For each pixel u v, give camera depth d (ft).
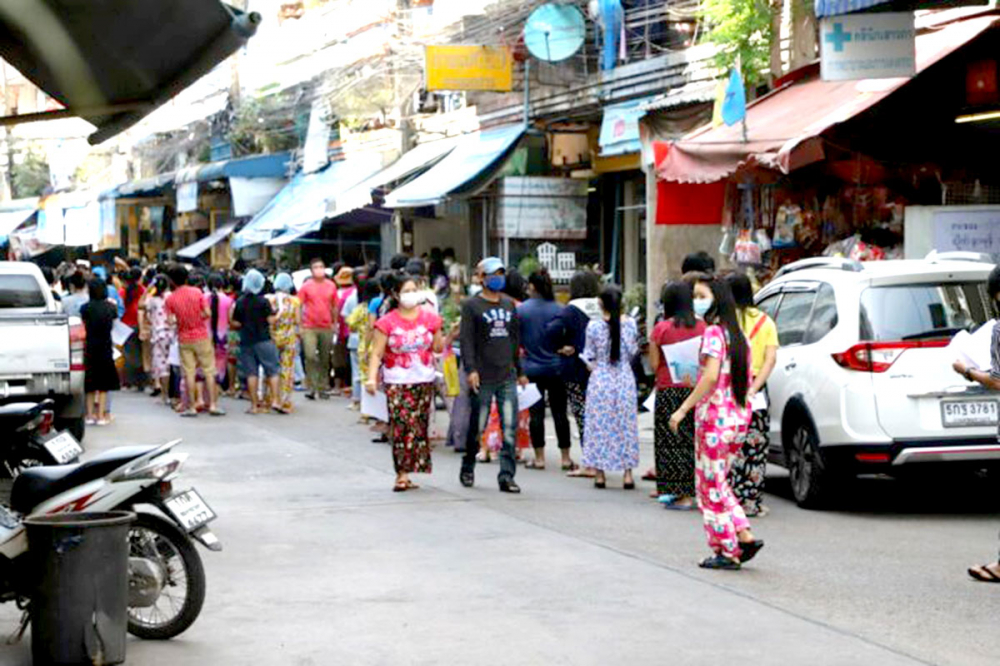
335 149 120.67
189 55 23.72
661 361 40.29
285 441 57.36
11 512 26.81
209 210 149.38
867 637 25.35
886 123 54.34
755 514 38.73
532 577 30.78
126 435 59.98
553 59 76.33
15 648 25.75
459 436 53.83
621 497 42.57
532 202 84.38
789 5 63.46
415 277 56.85
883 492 43.86
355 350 70.38
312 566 32.24
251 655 24.79
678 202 61.46
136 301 84.17
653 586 29.73
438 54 83.10
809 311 40.86
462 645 25.17
